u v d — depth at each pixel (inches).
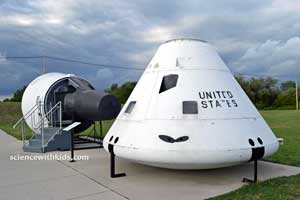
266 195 180.2
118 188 208.8
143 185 215.0
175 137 203.0
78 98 425.7
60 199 188.9
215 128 207.2
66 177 243.9
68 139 401.4
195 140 200.7
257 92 2185.0
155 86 237.1
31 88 484.7
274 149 226.5
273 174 240.8
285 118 897.5
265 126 236.7
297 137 487.5
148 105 229.5
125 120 241.6
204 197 186.4
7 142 495.2
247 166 269.6
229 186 209.5
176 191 199.8
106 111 401.1
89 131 673.6
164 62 247.8
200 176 236.8
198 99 219.6
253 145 208.8
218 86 231.8
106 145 245.9
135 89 259.3
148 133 213.0
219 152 197.5
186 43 253.0
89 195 195.2
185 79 231.0
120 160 307.9
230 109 221.1
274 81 2245.3
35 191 206.7
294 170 255.0
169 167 214.8
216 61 250.2
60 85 452.1
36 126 449.4
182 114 213.3
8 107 1193.4
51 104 441.4
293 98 2034.9
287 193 183.2
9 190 210.4
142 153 207.9
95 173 254.8
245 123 219.9
